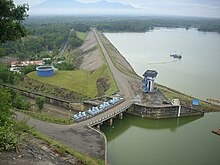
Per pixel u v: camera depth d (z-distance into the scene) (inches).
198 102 3149.6
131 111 2898.6
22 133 1091.9
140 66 5482.3
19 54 6569.9
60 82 4065.0
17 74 4384.8
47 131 1999.3
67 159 1072.2
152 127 2701.8
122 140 2346.2
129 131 2586.1
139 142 2304.4
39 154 922.1
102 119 2444.6
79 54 7362.2
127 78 3892.7
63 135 1955.0
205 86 4020.7
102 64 4857.3
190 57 6540.4
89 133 2050.9
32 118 2253.9
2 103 1194.6
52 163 893.2
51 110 3063.5
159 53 7096.5
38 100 3026.6
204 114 2967.5
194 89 3843.5
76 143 1823.3
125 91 3287.4
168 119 2810.0
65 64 5334.6
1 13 1599.4
